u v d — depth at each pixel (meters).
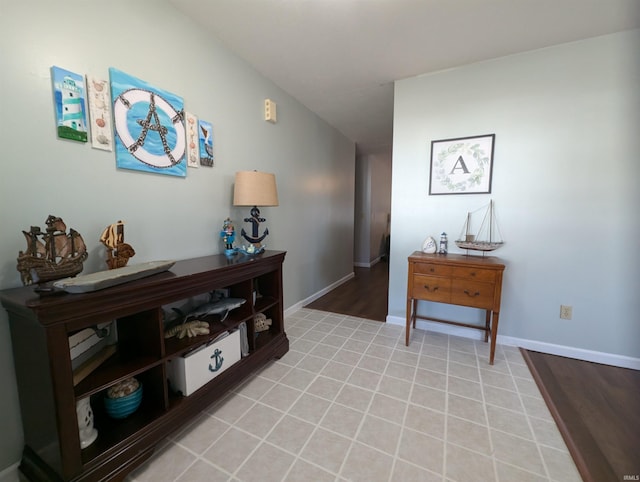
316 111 3.36
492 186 2.30
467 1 1.61
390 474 1.18
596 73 1.96
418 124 2.52
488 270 2.00
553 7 1.64
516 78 2.17
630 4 1.61
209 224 2.02
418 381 1.83
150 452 1.23
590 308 2.09
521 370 1.96
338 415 1.52
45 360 0.95
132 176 1.52
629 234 1.96
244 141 2.31
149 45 1.57
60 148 1.23
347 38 1.97
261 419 1.50
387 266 6.03
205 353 1.52
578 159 2.05
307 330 2.64
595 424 1.45
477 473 1.18
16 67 1.09
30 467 1.11
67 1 1.23
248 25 1.85
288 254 3.02
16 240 1.12
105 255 1.41
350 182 4.61
